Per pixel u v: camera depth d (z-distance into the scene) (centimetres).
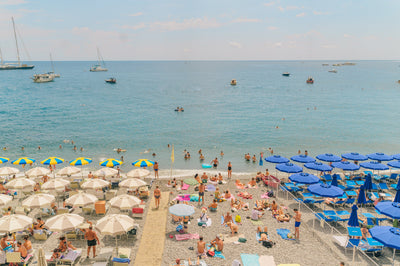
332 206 2248
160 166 3584
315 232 1795
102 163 2738
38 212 2042
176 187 2588
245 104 8962
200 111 7694
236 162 3781
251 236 1759
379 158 2789
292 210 2156
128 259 1404
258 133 5372
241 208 2164
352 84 15762
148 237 1714
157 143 4647
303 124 6134
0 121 6119
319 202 2197
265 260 1481
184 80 19738
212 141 4822
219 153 4191
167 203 2216
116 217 1510
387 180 2827
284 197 2414
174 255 1531
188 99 10075
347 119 6650
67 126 5756
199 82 17975
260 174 2875
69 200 1777
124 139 4859
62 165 3569
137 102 9231
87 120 6366
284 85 15625
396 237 1345
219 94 11625
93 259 1434
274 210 2081
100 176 2520
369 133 5394
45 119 6406
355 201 2227
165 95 11188
